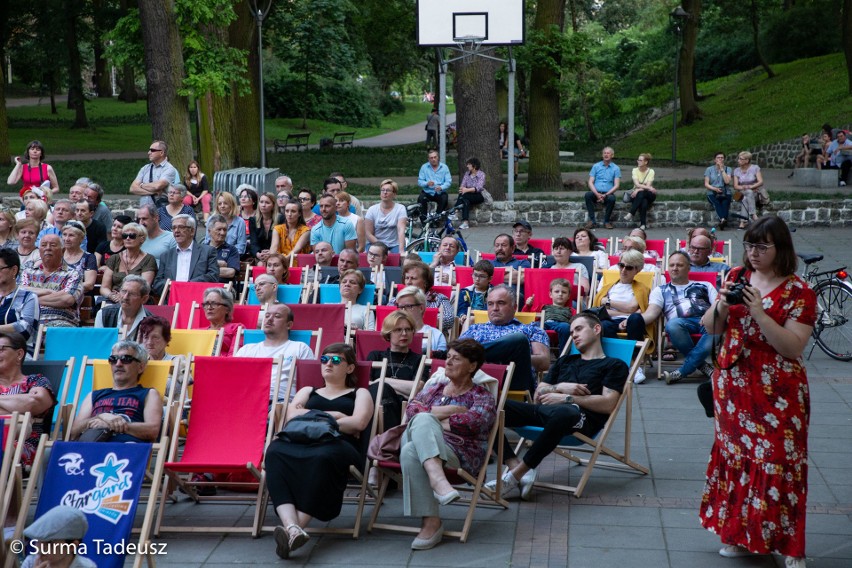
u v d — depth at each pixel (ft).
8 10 148.87
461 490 20.20
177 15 68.18
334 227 39.73
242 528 19.45
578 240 38.81
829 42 153.99
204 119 75.92
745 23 163.02
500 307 26.53
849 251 54.60
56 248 30.91
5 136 102.78
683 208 66.33
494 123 72.18
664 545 18.26
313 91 195.52
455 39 70.44
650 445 24.77
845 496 20.63
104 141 141.38
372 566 17.66
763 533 16.43
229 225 41.34
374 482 21.56
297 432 18.88
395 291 33.27
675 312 31.37
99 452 17.40
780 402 16.43
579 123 176.96
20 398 20.85
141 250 35.24
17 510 17.89
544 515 20.11
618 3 207.31
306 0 152.97
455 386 20.30
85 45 208.03
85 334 25.82
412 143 165.17
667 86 172.14
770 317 16.20
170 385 22.88
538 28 81.05
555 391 21.99
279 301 34.27
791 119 122.83
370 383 22.36
